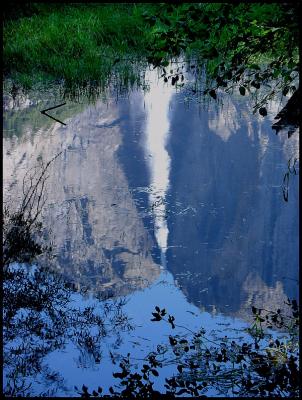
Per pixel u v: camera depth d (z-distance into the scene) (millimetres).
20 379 4684
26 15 18047
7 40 15445
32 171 9203
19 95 12812
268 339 5199
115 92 13430
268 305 5871
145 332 5359
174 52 5547
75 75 13477
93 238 7238
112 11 19062
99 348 5098
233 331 5355
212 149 10195
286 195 8391
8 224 7234
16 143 10367
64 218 7762
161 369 4812
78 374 4773
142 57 15578
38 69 14172
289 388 4484
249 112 11789
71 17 18094
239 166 9438
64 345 5141
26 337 5238
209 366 4809
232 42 5855
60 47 15266
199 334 5266
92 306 5793
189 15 5332
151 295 6043
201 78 13898
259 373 4637
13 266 6535
